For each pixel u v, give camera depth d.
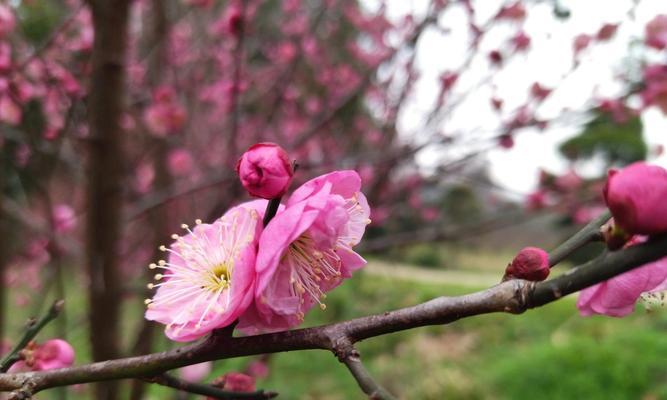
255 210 0.98
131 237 5.00
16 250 4.60
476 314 0.87
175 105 3.55
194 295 1.05
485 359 6.61
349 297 4.64
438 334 7.40
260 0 4.55
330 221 0.91
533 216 4.06
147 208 3.02
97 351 2.57
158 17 3.65
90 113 2.45
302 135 4.44
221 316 0.92
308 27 4.83
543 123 3.65
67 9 4.27
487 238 13.34
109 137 2.44
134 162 4.01
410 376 5.89
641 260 0.76
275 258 0.88
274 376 4.96
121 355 2.64
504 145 3.82
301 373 5.60
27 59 2.93
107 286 2.54
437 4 3.85
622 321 7.39
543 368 5.73
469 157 3.82
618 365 5.60
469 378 5.86
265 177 0.89
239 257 0.92
